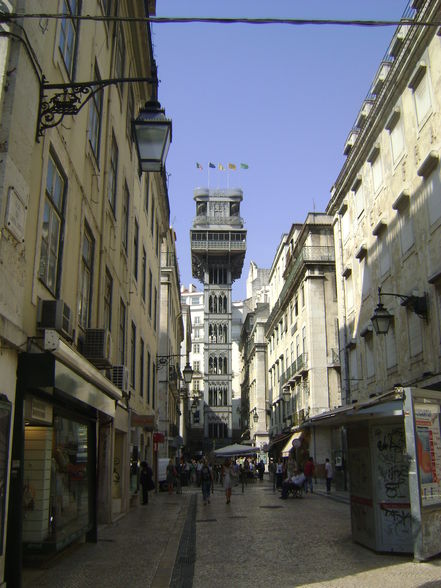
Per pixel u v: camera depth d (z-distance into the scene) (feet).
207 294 274.98
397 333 67.92
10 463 21.17
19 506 21.20
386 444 30.89
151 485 71.72
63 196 31.71
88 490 36.01
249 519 51.57
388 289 71.67
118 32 52.95
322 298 123.44
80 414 33.86
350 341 87.66
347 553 30.99
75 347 33.22
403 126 66.80
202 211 284.00
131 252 62.59
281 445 152.15
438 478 29.96
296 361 135.64
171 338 146.41
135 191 67.82
